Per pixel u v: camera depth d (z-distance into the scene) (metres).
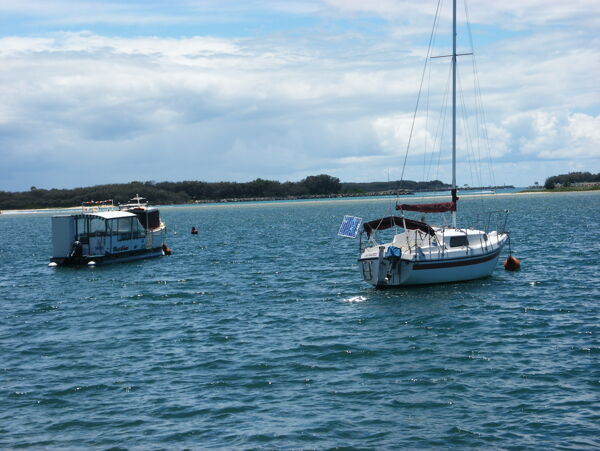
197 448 15.74
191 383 20.27
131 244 51.41
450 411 17.59
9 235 95.38
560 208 119.12
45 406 18.62
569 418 16.89
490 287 34.59
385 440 15.95
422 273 34.22
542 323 26.53
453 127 37.97
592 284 34.81
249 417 17.52
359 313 29.48
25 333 27.23
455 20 38.72
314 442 15.93
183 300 34.03
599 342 23.53
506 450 15.26
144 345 24.83
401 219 34.69
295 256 53.09
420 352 22.98
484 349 23.09
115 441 16.22
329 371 21.14
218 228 97.69
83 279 42.38
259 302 33.03
